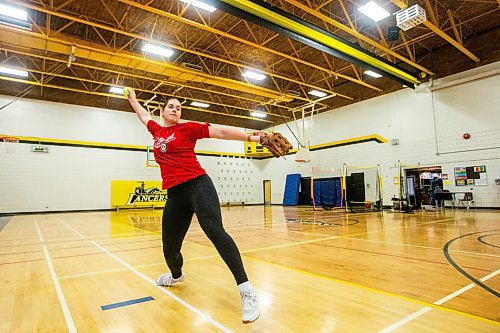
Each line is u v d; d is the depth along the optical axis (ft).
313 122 53.67
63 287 8.20
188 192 6.41
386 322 5.58
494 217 26.09
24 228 23.94
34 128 42.91
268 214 35.73
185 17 28.50
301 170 56.34
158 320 5.87
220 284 8.23
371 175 44.04
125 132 50.03
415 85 39.27
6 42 28.09
